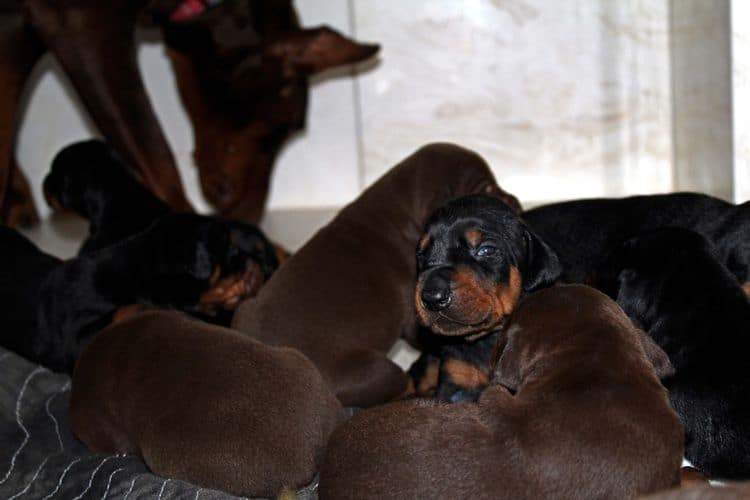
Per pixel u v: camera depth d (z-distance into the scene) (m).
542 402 0.72
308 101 1.53
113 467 0.83
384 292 1.01
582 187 1.66
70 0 1.22
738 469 0.79
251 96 1.37
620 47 1.59
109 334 0.89
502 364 0.78
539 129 1.65
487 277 0.87
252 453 0.78
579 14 1.59
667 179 1.62
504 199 1.09
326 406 0.81
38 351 1.06
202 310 1.06
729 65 1.18
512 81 1.64
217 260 1.04
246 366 0.81
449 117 1.68
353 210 1.06
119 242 1.09
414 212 1.07
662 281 0.84
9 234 1.15
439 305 0.85
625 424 0.70
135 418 0.83
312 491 0.79
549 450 0.69
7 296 1.09
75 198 1.22
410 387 1.01
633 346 0.75
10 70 1.30
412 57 1.66
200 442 0.79
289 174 1.75
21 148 1.78
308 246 1.03
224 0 1.34
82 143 1.24
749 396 0.78
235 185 1.42
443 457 0.71
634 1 1.56
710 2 1.28
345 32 1.66
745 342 0.80
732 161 1.15
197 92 1.39
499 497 0.69
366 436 0.73
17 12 1.26
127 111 1.26
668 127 1.60
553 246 1.02
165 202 1.24
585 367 0.73
